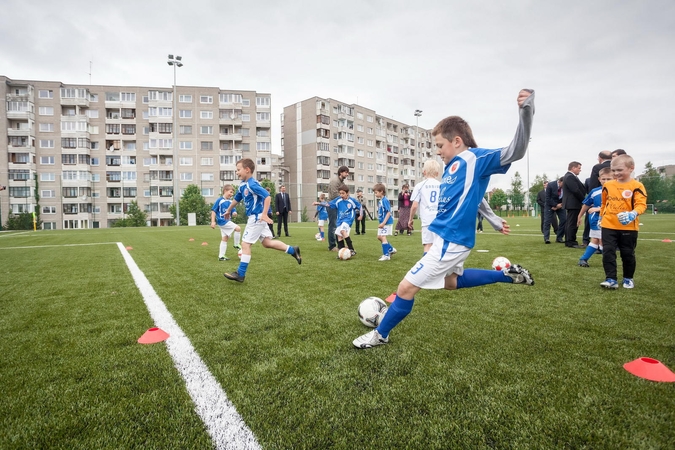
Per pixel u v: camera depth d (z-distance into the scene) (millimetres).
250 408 1603
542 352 2186
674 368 1966
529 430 1430
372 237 11875
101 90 47094
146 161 48562
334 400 1661
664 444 1342
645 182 51375
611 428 1437
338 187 6852
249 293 3852
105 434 1438
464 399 1656
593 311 3061
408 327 2668
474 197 2119
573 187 7766
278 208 12773
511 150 1884
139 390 1776
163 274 5102
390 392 1725
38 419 1539
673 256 6316
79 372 1975
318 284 4293
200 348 2299
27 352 2260
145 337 2441
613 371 1925
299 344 2354
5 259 6895
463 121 2250
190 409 1606
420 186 4676
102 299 3635
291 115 59062
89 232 18844
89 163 46969
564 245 8406
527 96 1698
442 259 2129
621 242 3938
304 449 1333
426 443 1358
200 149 49156
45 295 3826
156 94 48125
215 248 9031
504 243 8930
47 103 44906
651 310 3086
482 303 3334
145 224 45344
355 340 2295
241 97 51062
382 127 66188
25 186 43875
